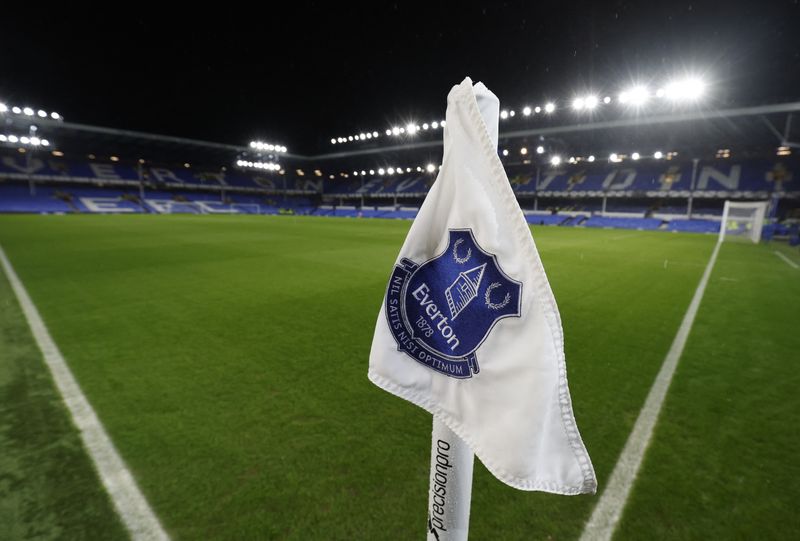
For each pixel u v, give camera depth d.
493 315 0.70
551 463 0.68
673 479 2.34
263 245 14.41
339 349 4.32
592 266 10.56
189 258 10.84
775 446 2.68
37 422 2.86
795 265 11.72
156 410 3.03
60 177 44.53
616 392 3.48
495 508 2.08
